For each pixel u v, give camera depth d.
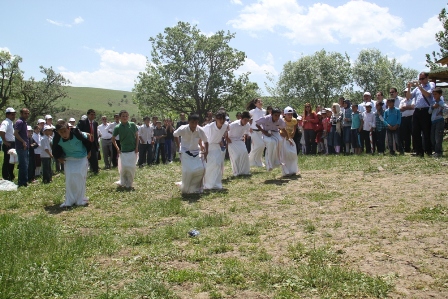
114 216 7.93
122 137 10.95
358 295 4.02
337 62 54.94
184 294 4.23
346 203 7.62
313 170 11.79
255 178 11.28
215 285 4.39
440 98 12.03
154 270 4.88
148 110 44.34
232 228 6.51
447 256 4.79
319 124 17.11
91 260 5.34
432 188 8.23
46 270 4.89
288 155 11.17
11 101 63.00
